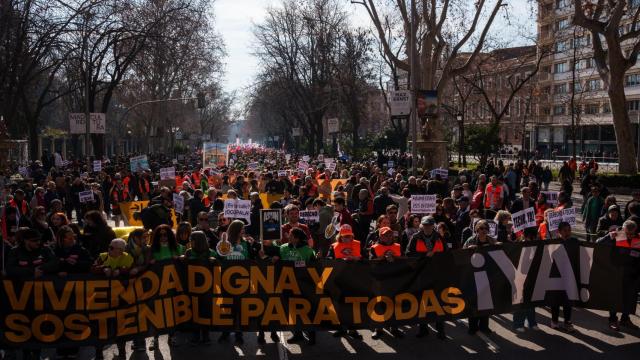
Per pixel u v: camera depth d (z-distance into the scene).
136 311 8.52
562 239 9.54
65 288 8.30
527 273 9.42
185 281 8.84
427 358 8.44
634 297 9.42
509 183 25.12
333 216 13.20
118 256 8.50
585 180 22.97
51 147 67.69
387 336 9.48
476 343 9.07
